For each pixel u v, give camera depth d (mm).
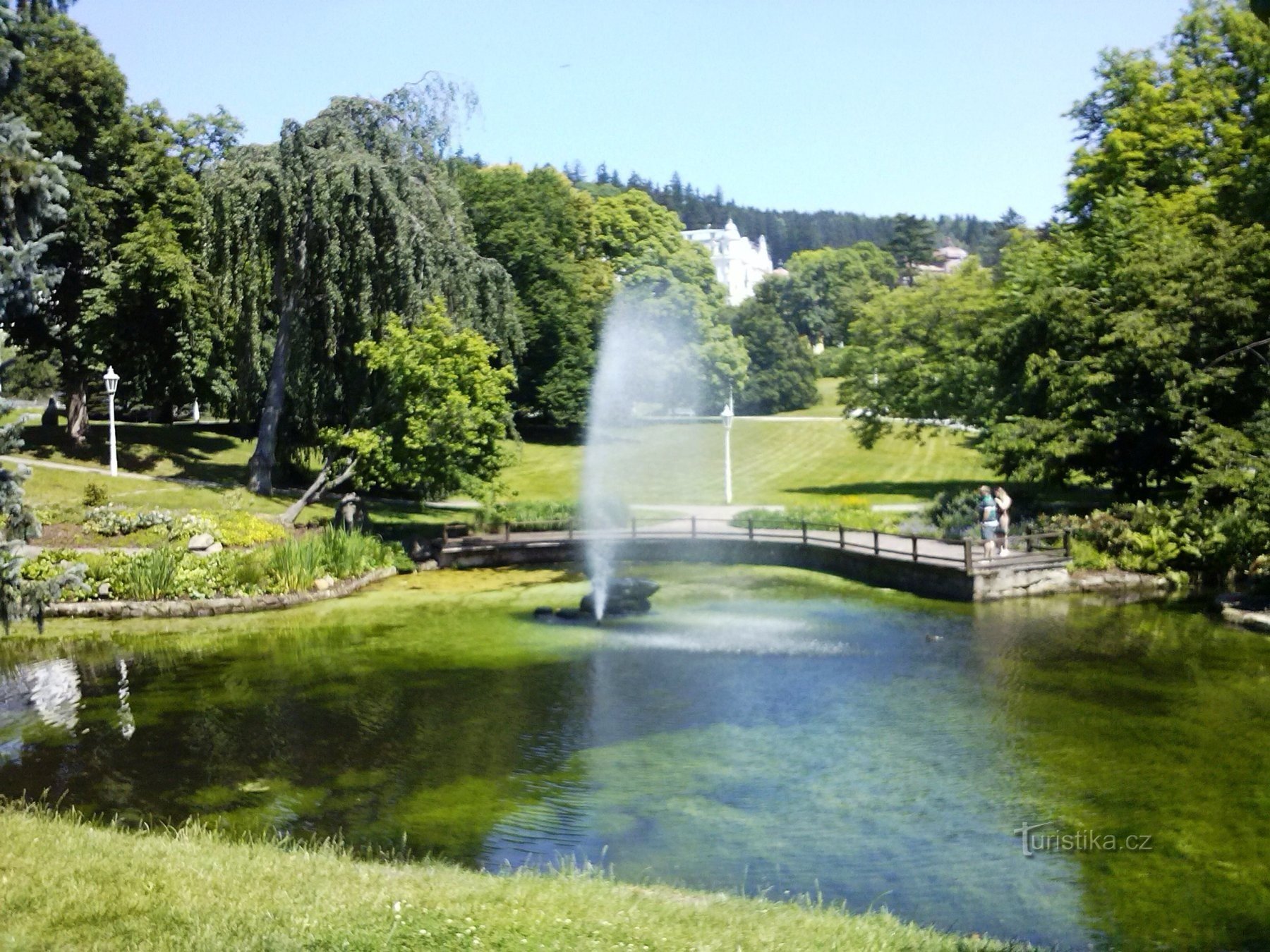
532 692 19703
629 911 9117
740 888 11516
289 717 18203
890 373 46344
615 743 16719
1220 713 17594
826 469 57781
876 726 17406
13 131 12914
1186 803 13836
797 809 13914
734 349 75562
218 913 8570
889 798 14273
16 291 12938
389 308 35688
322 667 21719
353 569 31266
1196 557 28688
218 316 42906
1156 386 31875
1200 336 31719
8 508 13461
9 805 12828
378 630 25219
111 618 26797
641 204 79500
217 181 35406
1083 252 38750
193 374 44781
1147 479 34062
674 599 28797
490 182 66500
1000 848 12594
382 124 37406
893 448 63625
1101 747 16062
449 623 26000
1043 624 24656
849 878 11820
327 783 14961
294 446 42312
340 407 37062
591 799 14328
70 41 42156
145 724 17844
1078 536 30578
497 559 34875
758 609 27234
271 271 36969
